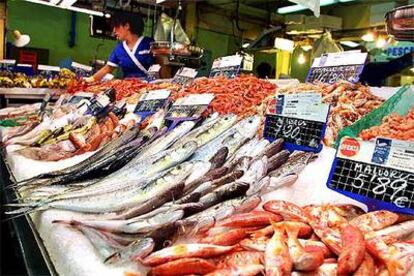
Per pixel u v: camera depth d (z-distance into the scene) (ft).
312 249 3.69
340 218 4.26
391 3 23.89
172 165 6.25
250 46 26.96
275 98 7.11
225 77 10.27
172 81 12.48
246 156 5.82
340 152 5.05
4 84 17.69
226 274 3.53
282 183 5.16
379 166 4.69
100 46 32.32
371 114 6.15
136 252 3.80
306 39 29.22
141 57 16.72
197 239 4.21
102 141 8.77
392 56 24.06
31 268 5.00
